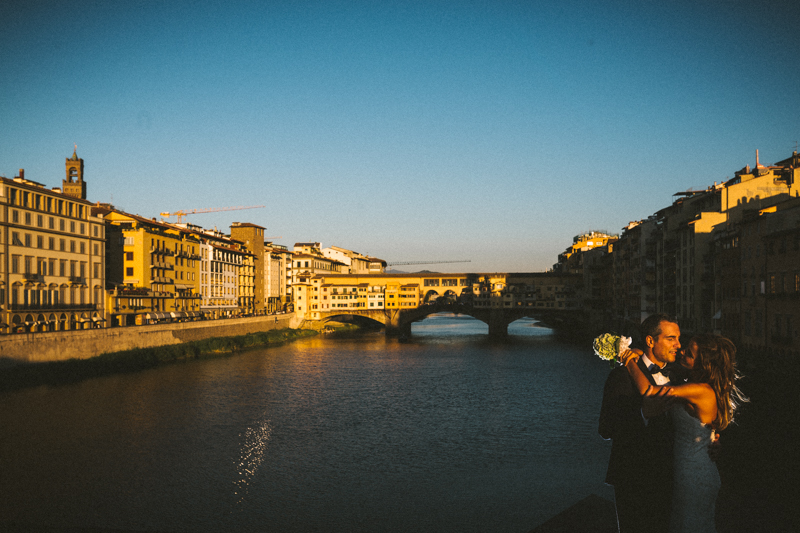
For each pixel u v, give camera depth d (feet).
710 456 21.21
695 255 233.55
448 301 500.33
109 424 163.63
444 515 105.29
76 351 238.27
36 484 118.93
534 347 380.78
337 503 111.34
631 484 21.91
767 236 167.02
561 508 107.55
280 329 458.50
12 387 201.57
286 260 587.27
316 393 214.90
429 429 163.84
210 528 100.12
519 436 156.04
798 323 147.43
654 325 22.29
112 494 114.52
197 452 141.08
